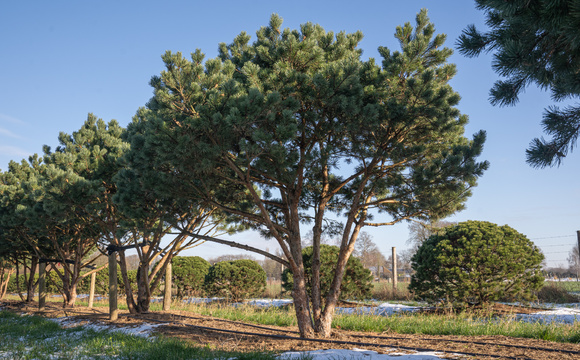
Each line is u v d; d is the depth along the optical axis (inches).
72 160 506.0
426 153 375.6
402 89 335.9
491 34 178.2
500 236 530.0
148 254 515.8
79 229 579.8
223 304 669.9
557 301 674.8
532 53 171.6
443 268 519.8
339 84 302.4
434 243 570.6
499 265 511.2
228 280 788.0
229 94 287.1
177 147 290.5
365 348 290.4
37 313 601.3
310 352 277.1
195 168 313.9
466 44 181.5
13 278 1171.9
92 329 410.9
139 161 357.1
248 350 296.4
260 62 368.8
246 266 808.9
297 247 363.6
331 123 327.6
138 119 551.8
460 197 397.1
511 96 182.7
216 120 279.4
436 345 300.2
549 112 185.0
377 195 436.8
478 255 518.6
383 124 329.4
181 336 356.5
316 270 369.1
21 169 675.4
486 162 329.7
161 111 307.4
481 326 391.5
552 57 176.9
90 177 513.0
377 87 331.6
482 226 554.9
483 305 510.9
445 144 379.9
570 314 482.6
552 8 147.5
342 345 304.3
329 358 252.1
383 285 893.2
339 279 366.9
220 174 334.0
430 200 350.9
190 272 851.4
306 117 329.7
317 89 309.6
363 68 332.2
